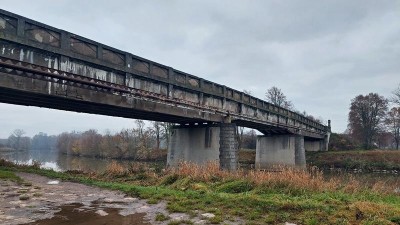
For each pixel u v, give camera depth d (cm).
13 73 1642
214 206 1116
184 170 1967
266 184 1546
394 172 5275
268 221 916
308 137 6519
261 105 4169
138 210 1087
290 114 5088
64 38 1844
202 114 2975
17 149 17162
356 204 1057
